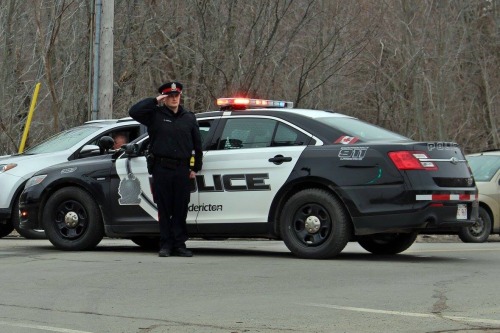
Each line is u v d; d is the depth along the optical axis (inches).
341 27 1353.3
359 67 1672.0
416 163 605.3
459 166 627.8
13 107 1419.8
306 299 460.8
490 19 2182.6
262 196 640.4
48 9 1445.6
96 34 1040.2
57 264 602.9
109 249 730.8
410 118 1828.2
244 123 658.8
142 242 751.7
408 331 383.2
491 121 2143.2
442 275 550.6
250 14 1332.4
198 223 658.8
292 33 1317.7
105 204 691.4
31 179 726.5
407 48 1782.7
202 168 658.8
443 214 605.9
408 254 705.0
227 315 420.2
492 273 561.6
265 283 514.9
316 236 628.7
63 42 1398.9
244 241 868.0
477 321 402.9
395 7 1786.4
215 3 1346.0
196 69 1368.1
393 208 603.5
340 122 648.4
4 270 572.1
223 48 1336.1
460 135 2139.5
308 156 627.8
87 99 1309.1
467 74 2166.6
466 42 2090.3
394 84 1774.1
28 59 1475.1
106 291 488.1
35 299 465.4
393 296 469.4
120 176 686.5
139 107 641.6
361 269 576.4
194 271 564.7
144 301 457.7
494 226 1007.6
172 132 642.2
